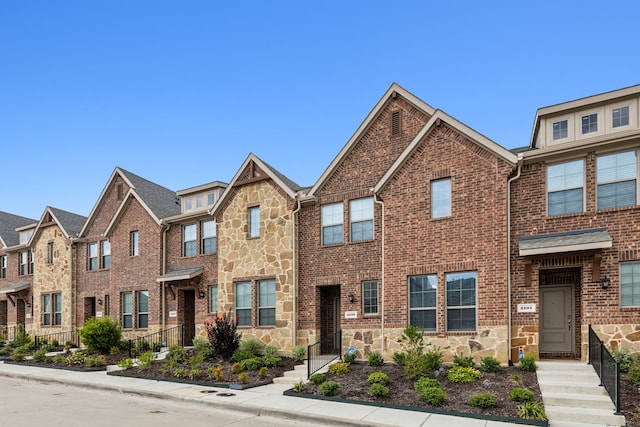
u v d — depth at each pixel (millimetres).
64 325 28047
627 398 10734
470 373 12688
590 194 13781
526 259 14203
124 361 18609
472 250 14867
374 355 15414
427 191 15844
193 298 23734
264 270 19469
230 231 20766
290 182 20406
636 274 13000
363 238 17547
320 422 10766
